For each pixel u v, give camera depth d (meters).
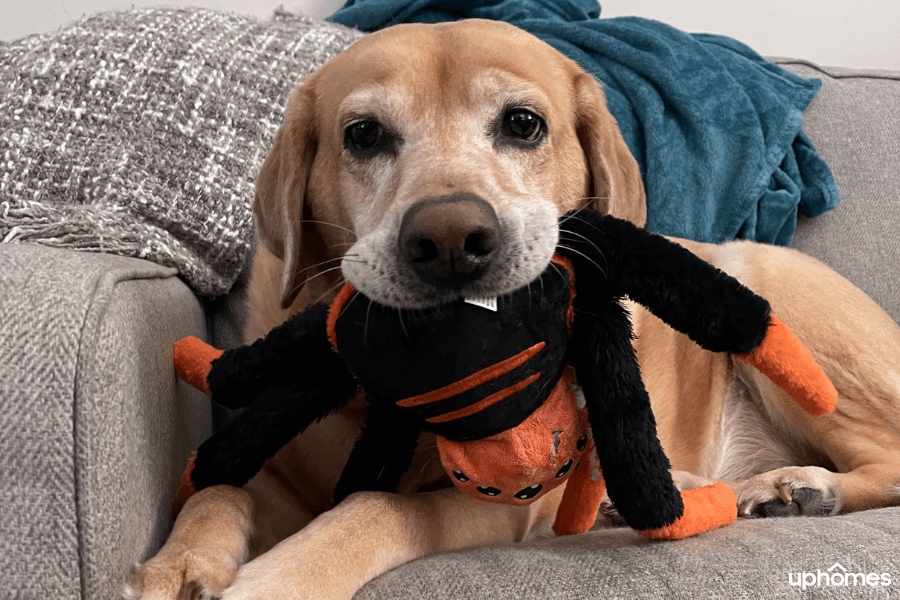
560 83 1.25
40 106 1.38
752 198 2.10
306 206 1.27
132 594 0.75
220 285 1.50
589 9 2.73
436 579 0.82
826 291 1.61
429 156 1.04
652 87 2.24
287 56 1.69
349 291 0.90
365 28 2.44
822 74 2.48
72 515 0.72
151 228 1.35
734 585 0.78
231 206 1.49
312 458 1.24
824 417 1.55
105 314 0.78
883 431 1.50
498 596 0.77
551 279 0.84
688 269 0.83
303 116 1.23
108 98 1.43
